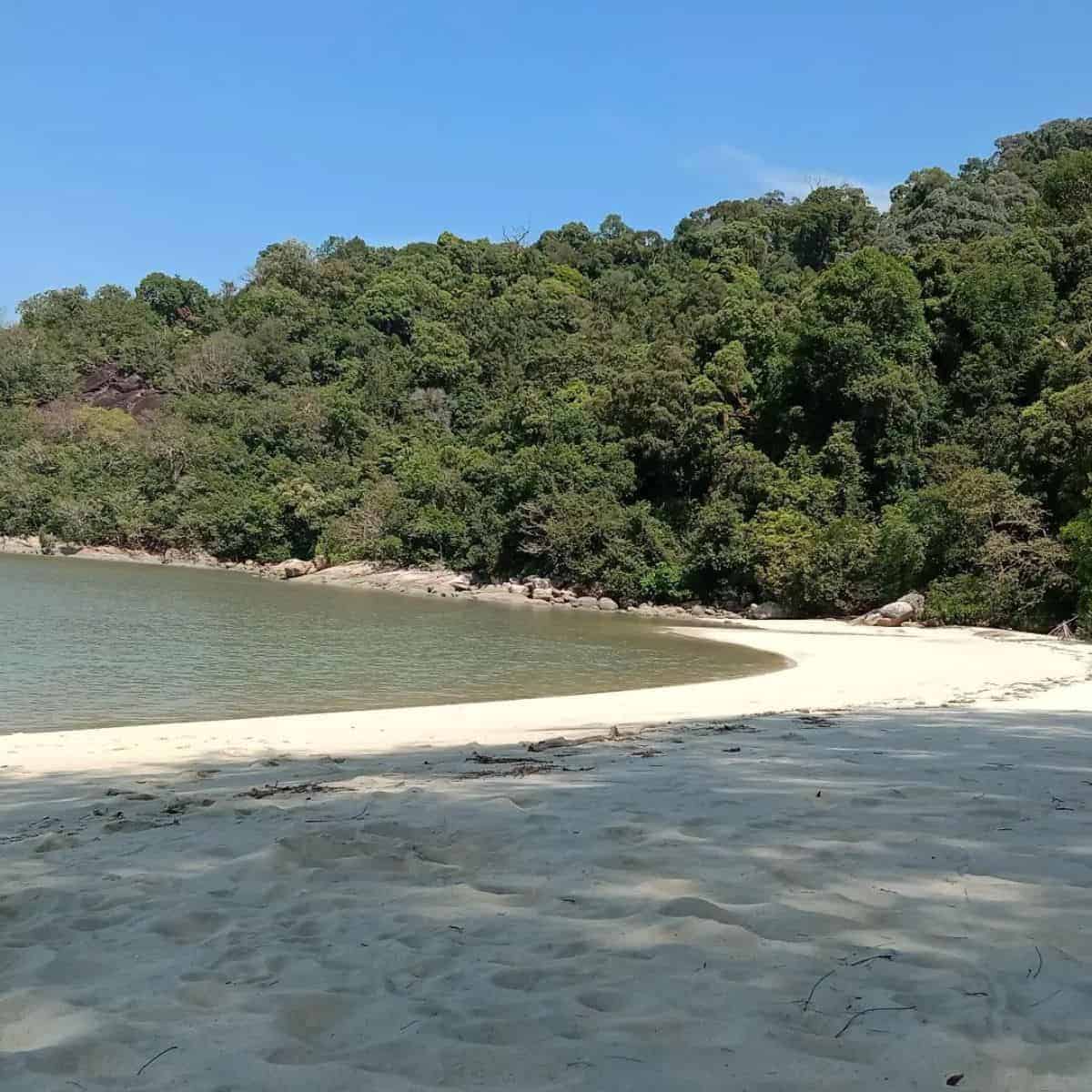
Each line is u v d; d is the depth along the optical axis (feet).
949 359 194.29
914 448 178.19
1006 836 18.88
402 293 390.01
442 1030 10.96
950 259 204.13
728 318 224.12
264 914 15.87
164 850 20.67
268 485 280.51
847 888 15.67
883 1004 11.07
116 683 74.13
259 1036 11.09
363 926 14.96
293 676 80.12
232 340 365.20
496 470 220.02
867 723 43.39
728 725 43.37
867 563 153.69
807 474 179.93
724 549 172.14
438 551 225.97
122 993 12.62
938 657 96.53
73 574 208.74
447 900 16.11
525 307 361.51
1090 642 111.45
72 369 381.81
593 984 12.10
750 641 116.88
